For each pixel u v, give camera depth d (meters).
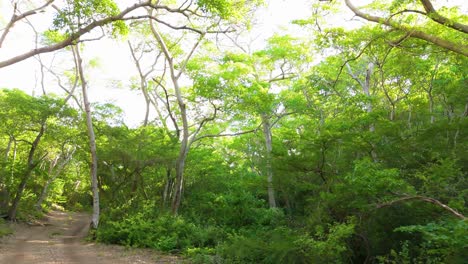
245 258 13.26
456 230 7.41
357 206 11.70
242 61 25.39
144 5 13.14
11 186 28.91
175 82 23.77
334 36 14.98
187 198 27.61
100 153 25.86
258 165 24.11
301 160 15.39
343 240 11.81
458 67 17.31
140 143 25.89
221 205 24.69
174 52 27.38
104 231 20.41
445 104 21.45
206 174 28.55
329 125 18.02
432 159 13.26
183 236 19.03
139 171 26.77
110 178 28.31
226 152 34.75
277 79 28.22
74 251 16.59
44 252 15.86
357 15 11.72
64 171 43.53
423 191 11.47
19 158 35.44
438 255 9.62
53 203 47.41
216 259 13.91
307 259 11.22
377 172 10.77
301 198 21.91
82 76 23.25
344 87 25.81
